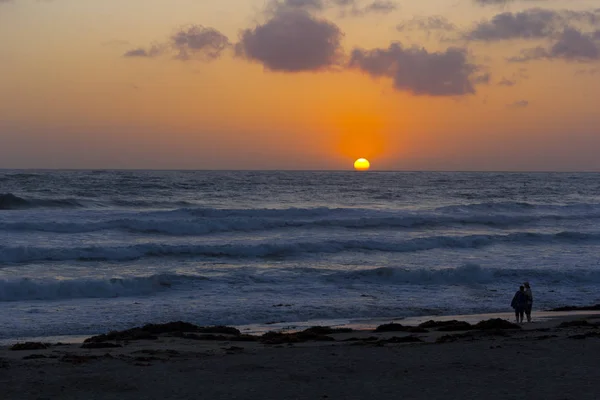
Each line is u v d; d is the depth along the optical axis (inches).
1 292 965.8
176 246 1342.3
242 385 481.4
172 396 451.2
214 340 703.7
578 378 497.4
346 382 490.6
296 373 517.7
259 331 791.7
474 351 603.2
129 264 1235.2
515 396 446.9
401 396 450.3
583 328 773.9
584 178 6702.8
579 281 1184.8
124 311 895.1
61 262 1227.2
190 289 1047.0
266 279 1123.3
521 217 2042.3
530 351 601.6
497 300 1030.4
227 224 1695.4
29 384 475.2
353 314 914.1
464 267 1189.1
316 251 1425.9
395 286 1121.4
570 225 1998.0
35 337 745.0
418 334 747.4
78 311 888.9
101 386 473.4
